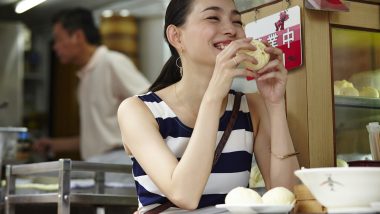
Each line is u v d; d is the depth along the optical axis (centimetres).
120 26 534
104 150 425
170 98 204
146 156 187
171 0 207
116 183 306
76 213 306
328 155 202
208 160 178
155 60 541
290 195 162
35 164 258
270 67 191
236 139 204
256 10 221
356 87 213
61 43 439
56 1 545
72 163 247
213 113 180
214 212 186
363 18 213
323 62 205
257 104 214
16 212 301
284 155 196
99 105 430
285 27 209
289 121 207
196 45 197
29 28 624
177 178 177
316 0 202
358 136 212
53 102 621
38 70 620
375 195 144
